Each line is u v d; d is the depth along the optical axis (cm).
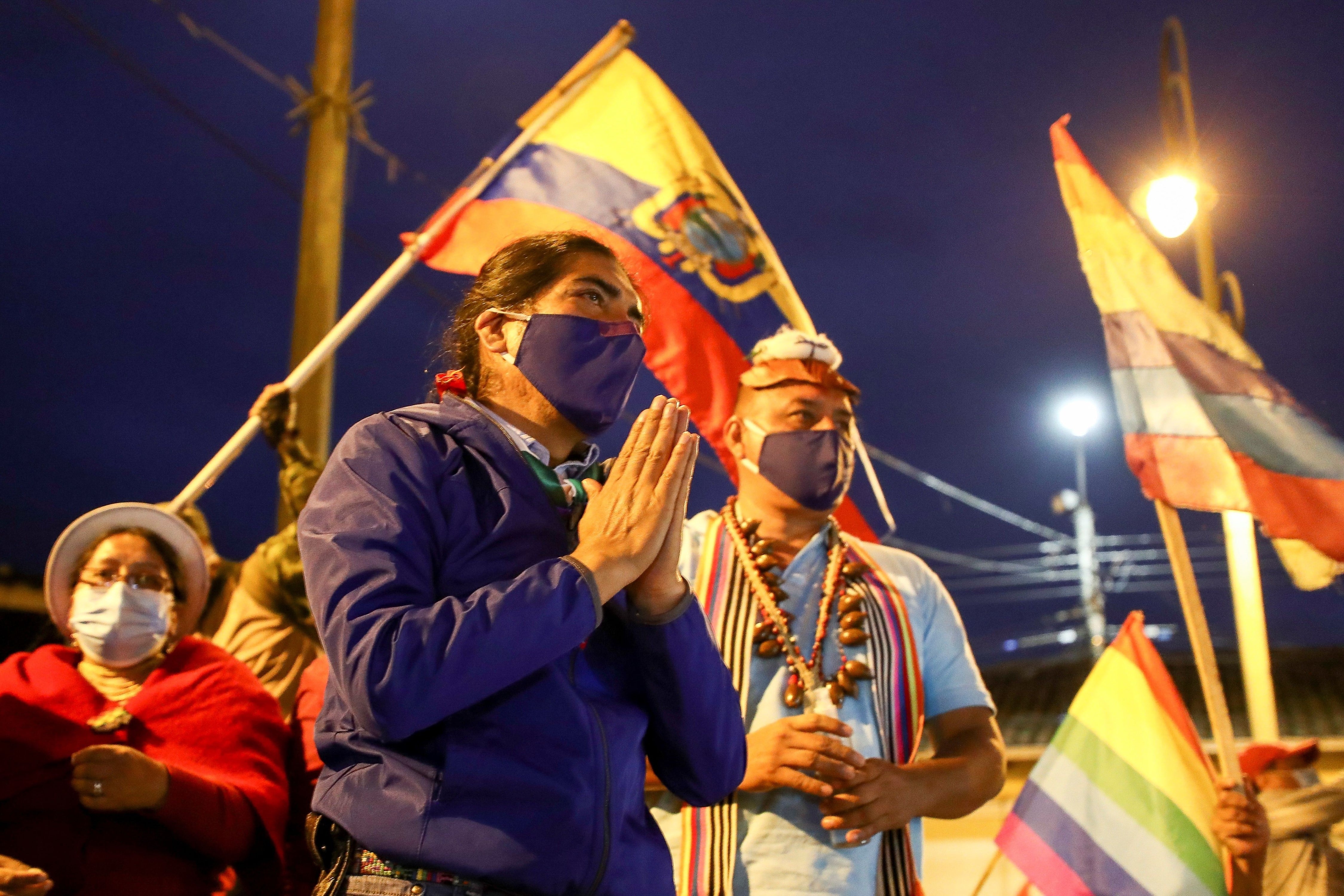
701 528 394
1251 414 477
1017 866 422
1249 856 410
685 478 223
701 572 375
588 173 532
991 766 358
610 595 208
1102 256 498
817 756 321
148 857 330
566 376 234
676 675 226
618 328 238
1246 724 955
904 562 397
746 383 398
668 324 507
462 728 203
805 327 519
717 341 507
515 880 196
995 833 876
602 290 242
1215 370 484
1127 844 418
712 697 231
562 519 228
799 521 383
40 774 336
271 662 453
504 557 217
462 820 197
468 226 520
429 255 508
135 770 323
